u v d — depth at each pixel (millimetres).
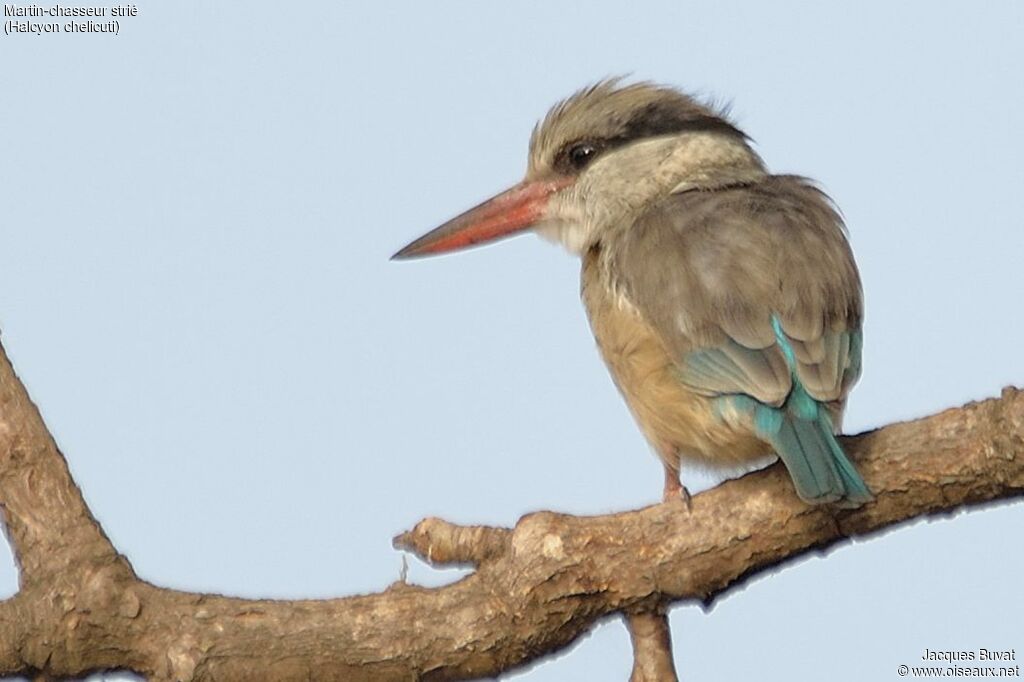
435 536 8648
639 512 8578
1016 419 8062
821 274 9984
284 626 8094
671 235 10578
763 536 8516
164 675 8008
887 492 8422
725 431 9805
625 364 10375
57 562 8023
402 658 8195
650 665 8578
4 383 8219
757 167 12312
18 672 8055
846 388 9719
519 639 8359
